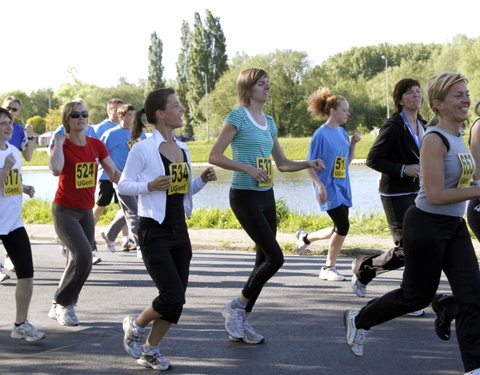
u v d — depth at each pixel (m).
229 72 87.81
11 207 5.91
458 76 4.39
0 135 6.04
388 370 5.03
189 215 5.38
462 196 4.29
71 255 6.62
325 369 5.09
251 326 6.26
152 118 5.20
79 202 6.61
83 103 6.60
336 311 6.95
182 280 5.12
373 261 6.85
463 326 4.39
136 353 5.20
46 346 5.88
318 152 7.91
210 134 86.38
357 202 20.22
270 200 5.80
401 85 6.68
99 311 7.27
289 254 10.90
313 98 8.02
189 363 5.32
